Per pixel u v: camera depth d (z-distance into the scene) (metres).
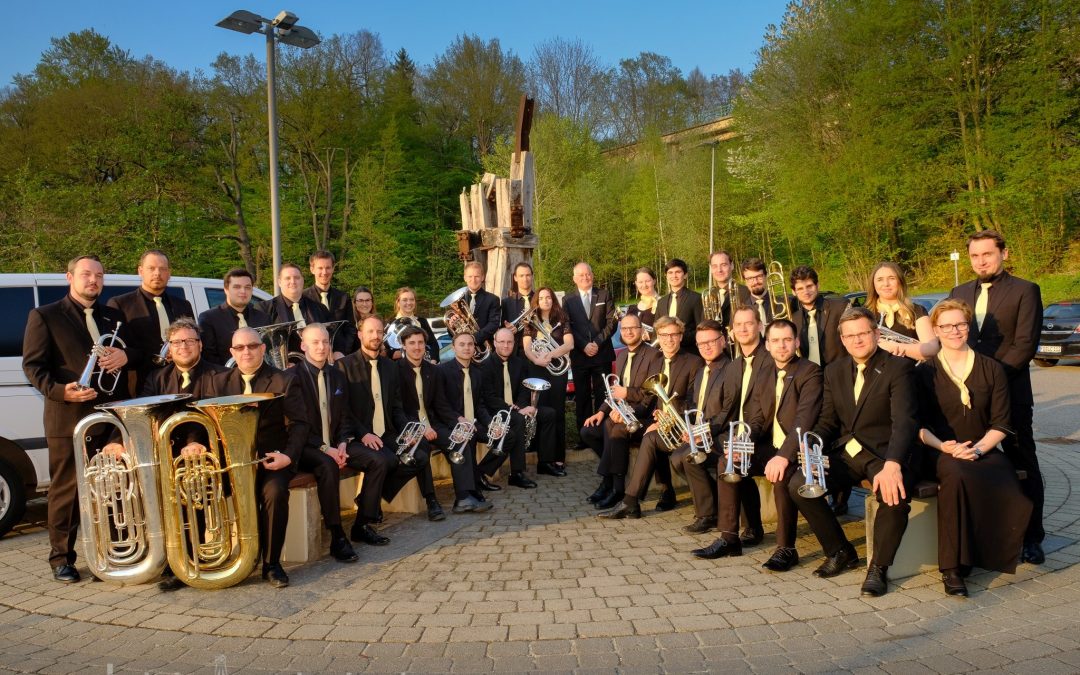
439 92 41.19
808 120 24.67
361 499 4.78
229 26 10.40
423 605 3.58
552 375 6.79
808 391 4.36
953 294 4.47
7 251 18.12
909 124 21.78
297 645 3.14
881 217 23.39
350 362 5.32
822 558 4.21
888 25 21.28
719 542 4.30
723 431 4.82
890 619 3.28
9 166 23.12
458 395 6.09
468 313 7.16
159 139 22.81
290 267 5.90
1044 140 19.62
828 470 4.09
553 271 32.62
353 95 31.73
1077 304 13.25
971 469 3.60
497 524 5.10
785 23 25.06
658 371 5.63
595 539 4.69
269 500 3.95
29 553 4.66
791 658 2.91
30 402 5.09
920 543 3.86
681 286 6.66
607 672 2.82
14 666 2.99
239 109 26.30
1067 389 10.84
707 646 3.04
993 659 2.84
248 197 28.27
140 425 3.78
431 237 36.75
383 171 31.30
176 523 3.78
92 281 4.26
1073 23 19.09
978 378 3.85
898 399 3.84
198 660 3.01
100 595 3.84
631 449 5.78
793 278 5.31
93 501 3.89
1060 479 5.78
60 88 26.14
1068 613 3.27
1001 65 20.86
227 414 3.76
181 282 6.42
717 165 33.25
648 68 44.94
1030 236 21.28
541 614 3.43
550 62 42.50
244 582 3.98
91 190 20.45
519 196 8.52
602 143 43.59
